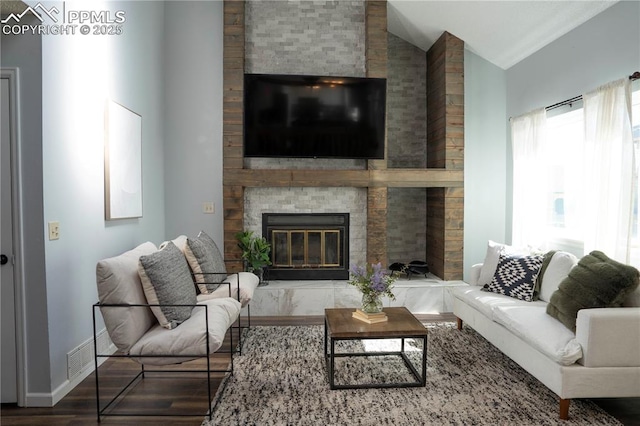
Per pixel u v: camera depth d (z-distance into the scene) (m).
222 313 2.57
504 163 4.80
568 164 3.95
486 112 4.78
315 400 2.45
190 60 4.48
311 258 4.64
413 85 5.08
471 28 4.27
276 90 4.31
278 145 4.36
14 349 2.40
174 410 2.34
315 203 4.61
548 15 3.62
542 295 3.18
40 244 2.37
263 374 2.82
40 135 2.35
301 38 4.55
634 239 3.00
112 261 2.30
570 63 3.64
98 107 3.00
